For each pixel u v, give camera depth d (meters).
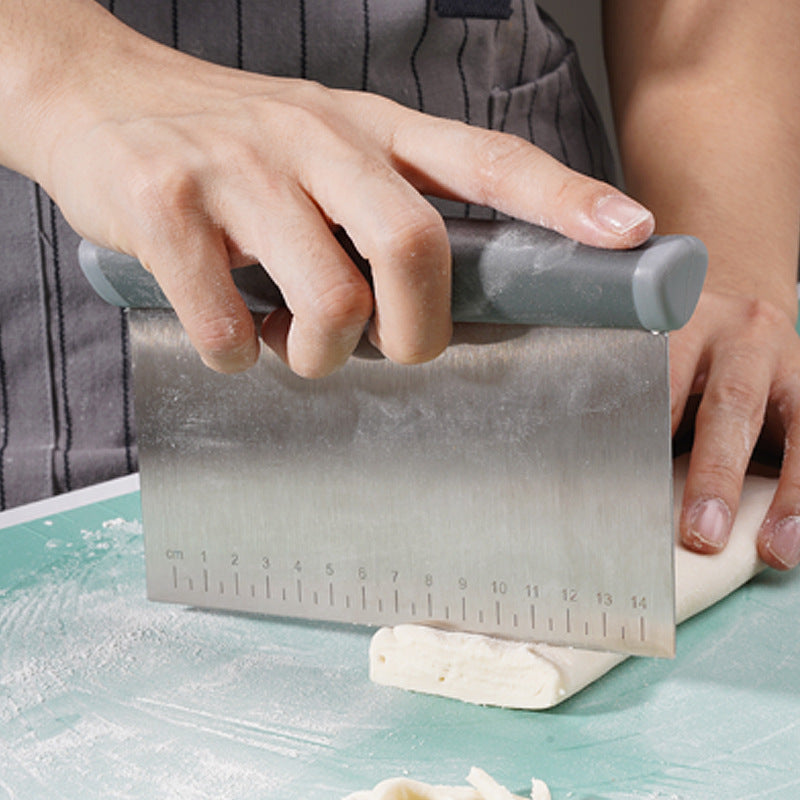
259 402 0.72
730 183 1.18
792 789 0.54
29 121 0.70
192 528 0.76
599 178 1.45
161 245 0.61
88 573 0.83
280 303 0.68
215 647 0.72
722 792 0.54
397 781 0.54
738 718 0.61
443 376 0.67
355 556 0.72
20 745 0.62
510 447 0.66
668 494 0.62
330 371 0.61
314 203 0.61
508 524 0.67
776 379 0.89
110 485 1.01
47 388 1.20
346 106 0.68
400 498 0.70
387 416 0.69
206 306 0.61
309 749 0.60
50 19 0.73
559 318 0.60
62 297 1.17
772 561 0.76
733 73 1.24
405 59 1.16
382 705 0.65
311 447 0.72
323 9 1.10
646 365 0.61
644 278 0.56
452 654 0.64
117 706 0.65
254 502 0.74
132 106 0.68
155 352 0.74
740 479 0.79
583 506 0.65
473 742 0.60
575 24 2.16
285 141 0.62
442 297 0.58
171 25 1.07
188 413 0.75
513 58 1.28
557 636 0.67
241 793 0.57
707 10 1.25
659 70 1.28
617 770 0.57
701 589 0.71
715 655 0.68
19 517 0.94
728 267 1.10
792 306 1.08
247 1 1.08
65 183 0.68
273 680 0.68
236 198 0.60
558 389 0.64
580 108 1.41
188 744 0.61
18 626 0.76
